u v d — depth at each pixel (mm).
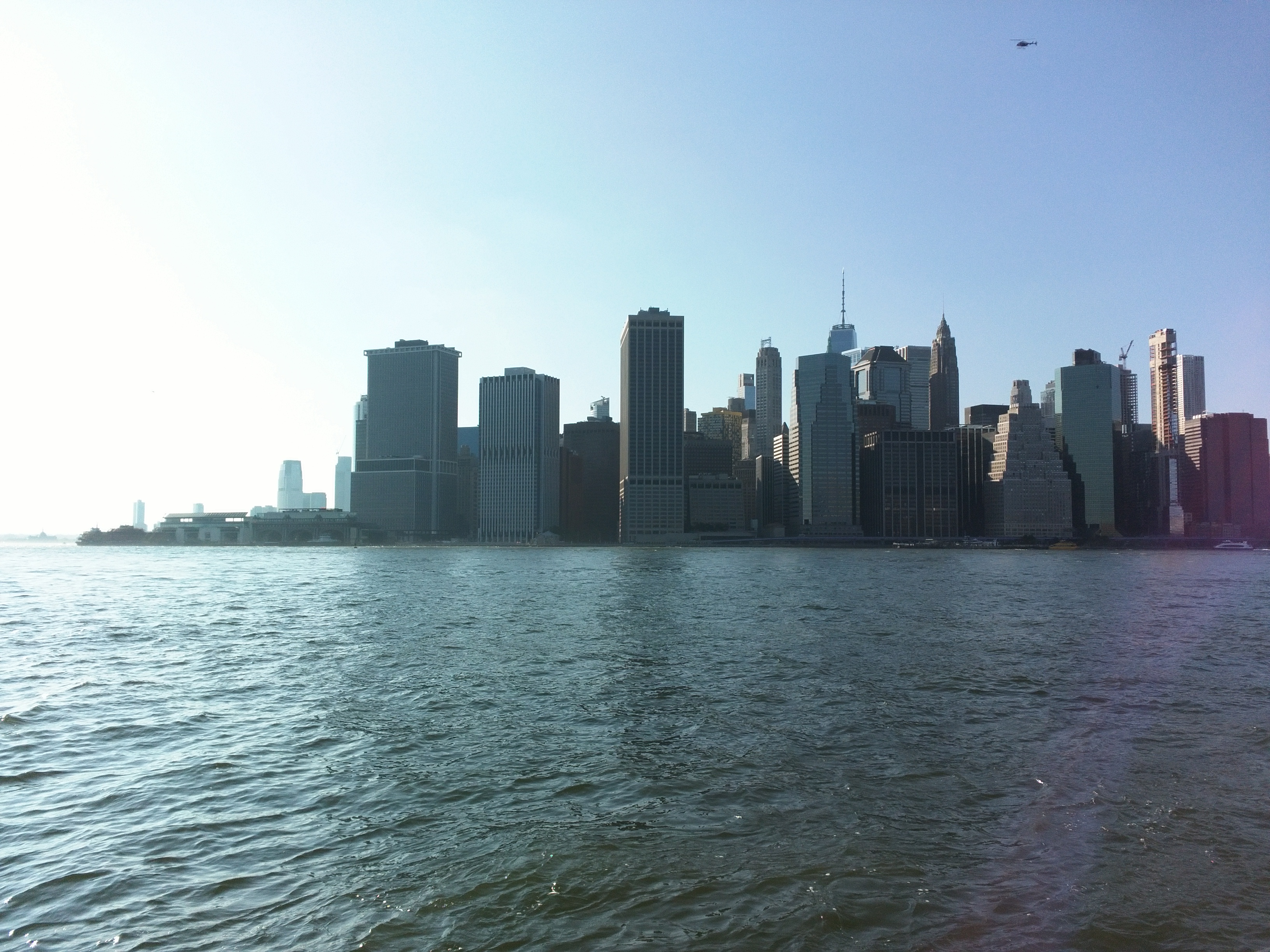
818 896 22750
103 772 34125
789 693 50781
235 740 39188
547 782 32781
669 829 27641
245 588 172375
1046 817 28484
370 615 106938
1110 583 193625
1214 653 69625
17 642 77750
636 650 70625
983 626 90938
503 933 20906
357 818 28766
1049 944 20203
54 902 22578
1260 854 25281
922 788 31781
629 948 20219
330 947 20250
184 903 22453
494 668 61156
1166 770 34062
